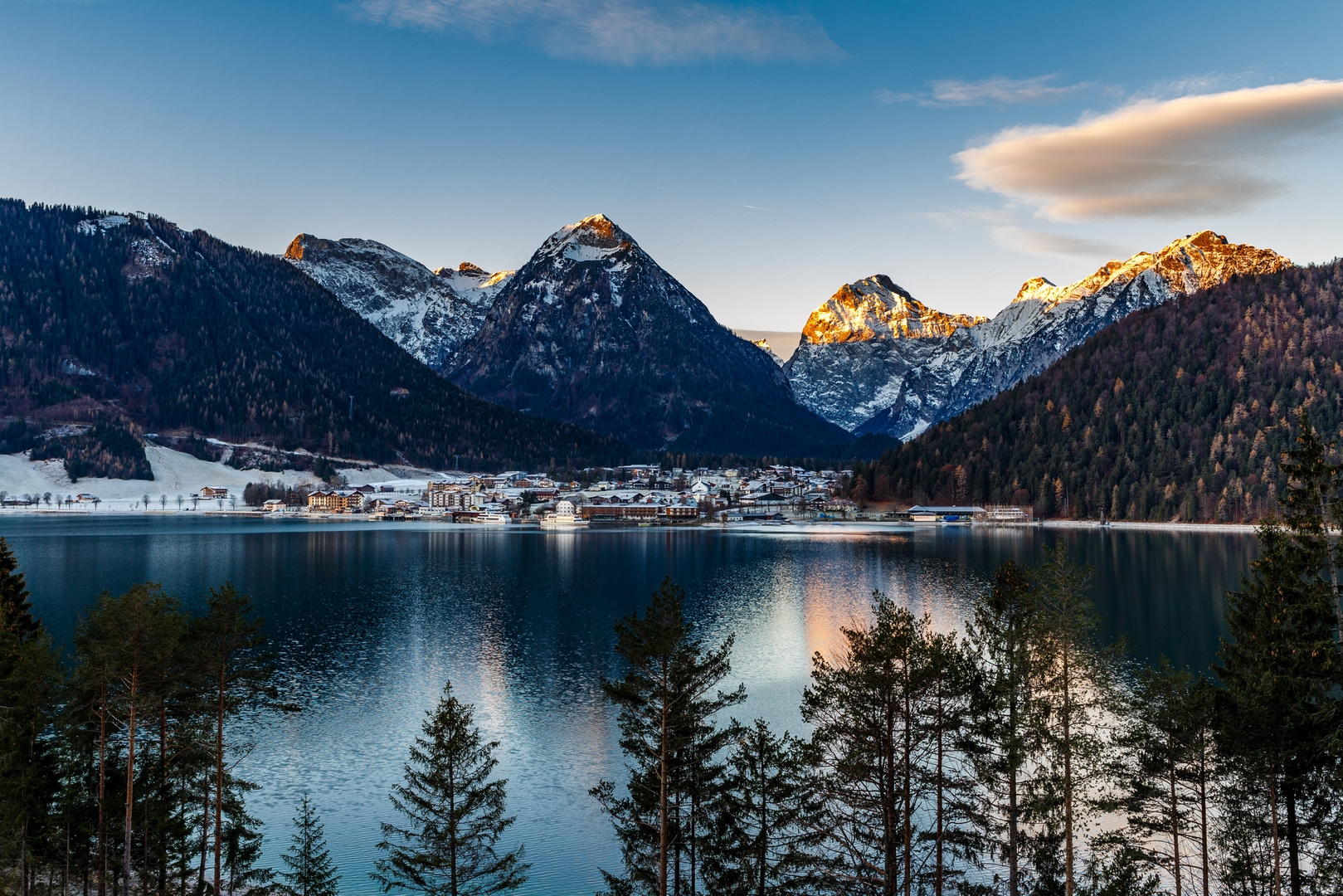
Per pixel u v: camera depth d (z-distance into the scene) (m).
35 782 52.09
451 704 52.44
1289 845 46.62
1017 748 46.62
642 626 48.75
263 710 90.06
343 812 66.62
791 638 122.81
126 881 49.69
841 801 58.03
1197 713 46.56
